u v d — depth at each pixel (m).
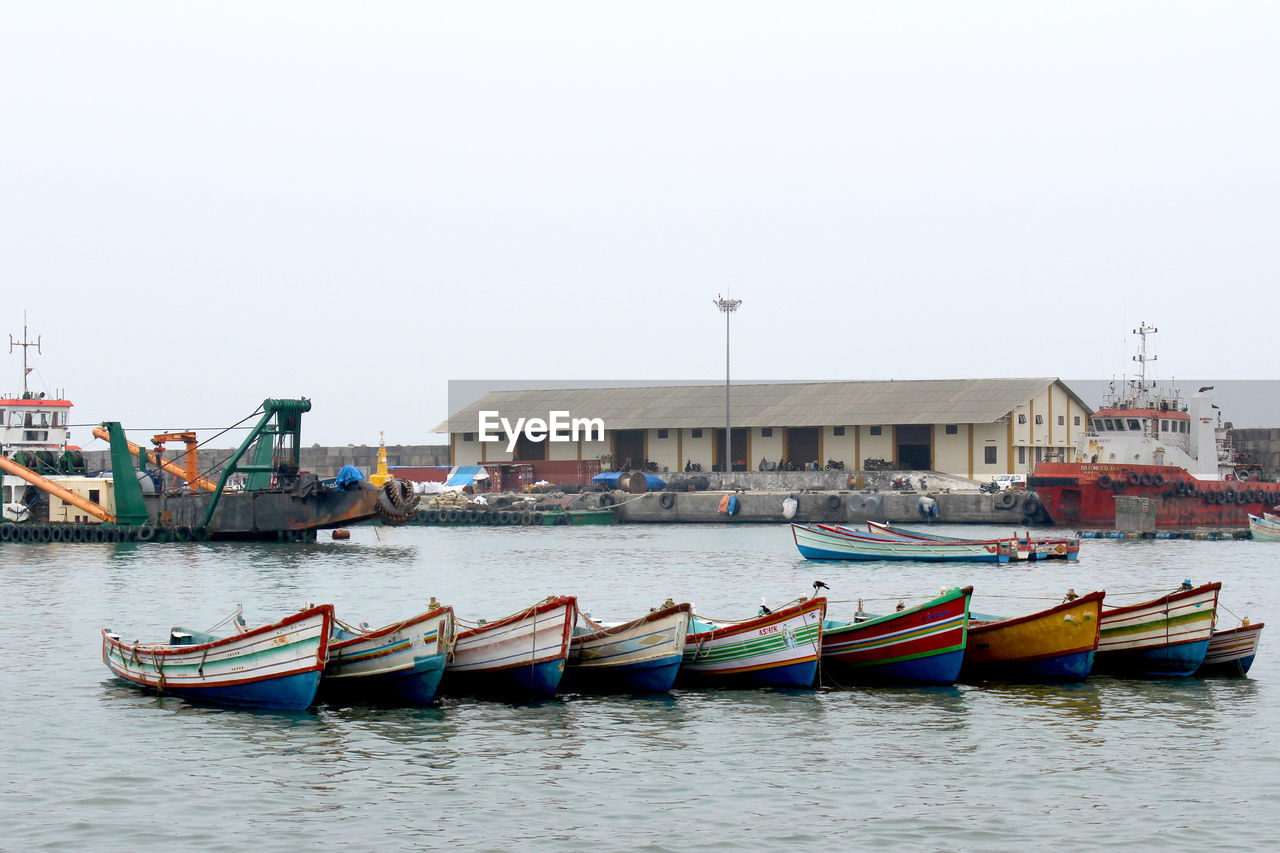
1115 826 26.66
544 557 87.00
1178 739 33.06
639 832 26.30
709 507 132.75
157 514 97.31
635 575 73.44
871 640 39.75
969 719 35.12
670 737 33.22
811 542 83.19
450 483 150.62
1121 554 87.69
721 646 39.47
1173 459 122.88
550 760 31.09
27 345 108.12
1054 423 140.50
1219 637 40.72
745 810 27.62
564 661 36.72
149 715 35.06
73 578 69.75
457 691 38.16
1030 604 57.69
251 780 29.44
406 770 30.22
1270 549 92.19
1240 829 26.48
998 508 121.06
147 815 27.14
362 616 54.62
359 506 91.19
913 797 28.48
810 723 34.66
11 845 25.44
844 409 142.75
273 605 58.19
